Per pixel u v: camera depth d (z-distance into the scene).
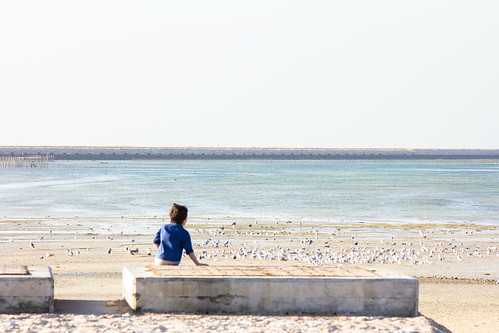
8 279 12.35
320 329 11.55
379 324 12.13
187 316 12.27
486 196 79.62
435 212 58.50
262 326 11.63
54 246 33.34
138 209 58.25
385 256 29.42
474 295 21.34
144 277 12.59
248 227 44.28
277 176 142.88
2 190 82.75
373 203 67.62
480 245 36.41
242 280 12.73
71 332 10.89
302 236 39.59
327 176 144.75
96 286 19.81
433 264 28.67
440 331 12.21
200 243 35.06
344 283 12.93
